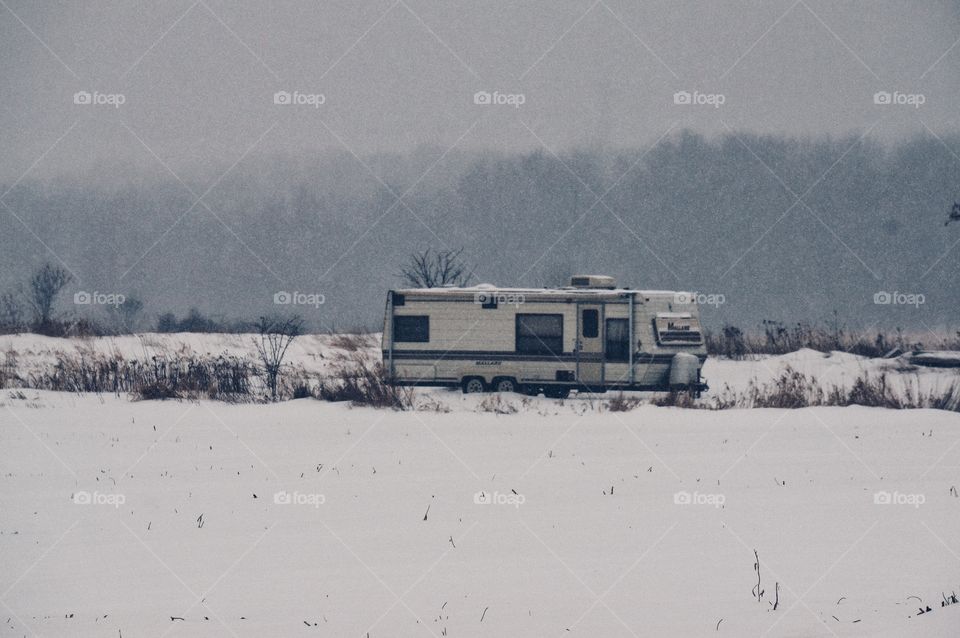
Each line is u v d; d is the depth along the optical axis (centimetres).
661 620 3528
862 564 4222
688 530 4831
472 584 3997
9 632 3450
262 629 3478
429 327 10919
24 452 7138
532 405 10088
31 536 4812
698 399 10669
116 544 4650
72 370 11219
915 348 13838
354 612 3656
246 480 6162
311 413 9269
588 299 10938
